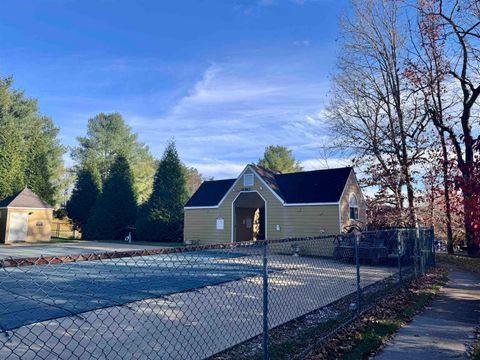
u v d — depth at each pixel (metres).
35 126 41.38
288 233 21.08
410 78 19.28
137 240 29.50
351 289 8.92
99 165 51.38
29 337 4.99
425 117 19.50
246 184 23.28
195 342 4.90
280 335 5.25
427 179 17.98
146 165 52.75
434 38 16.72
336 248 13.80
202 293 8.09
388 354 4.59
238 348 4.68
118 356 4.35
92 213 31.98
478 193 5.29
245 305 7.15
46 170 35.19
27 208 27.88
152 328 5.56
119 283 9.53
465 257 17.16
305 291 8.65
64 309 6.52
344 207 20.48
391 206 21.33
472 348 4.81
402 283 9.52
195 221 25.53
